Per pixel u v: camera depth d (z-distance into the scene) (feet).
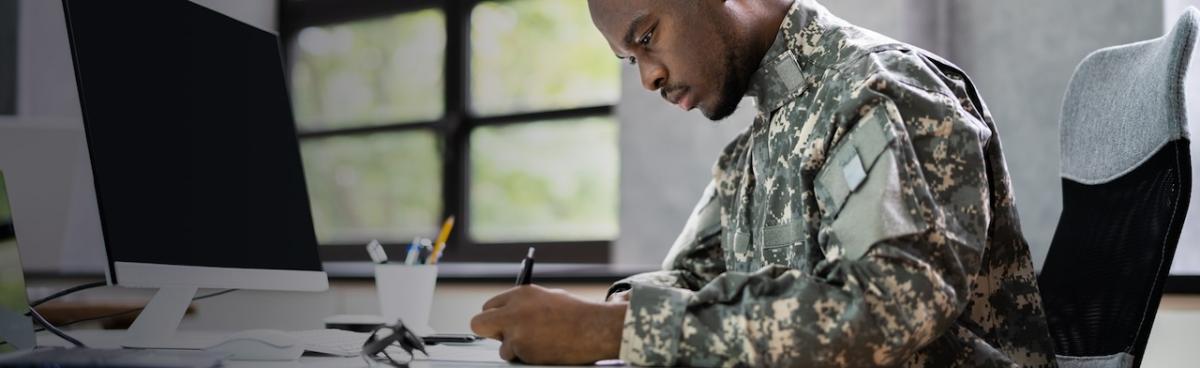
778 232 3.82
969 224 3.26
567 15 9.93
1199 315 5.64
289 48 10.99
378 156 10.53
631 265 7.87
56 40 11.23
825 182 3.39
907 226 3.09
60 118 11.03
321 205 10.93
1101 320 3.97
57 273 8.41
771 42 4.00
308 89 11.00
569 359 3.18
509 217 9.74
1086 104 4.50
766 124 4.05
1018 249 3.85
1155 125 3.88
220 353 3.07
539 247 9.18
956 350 3.57
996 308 3.82
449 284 8.08
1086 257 4.18
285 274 4.48
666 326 3.11
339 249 10.56
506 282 7.74
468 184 9.85
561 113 9.29
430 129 10.02
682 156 7.66
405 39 10.39
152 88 3.88
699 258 4.75
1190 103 6.09
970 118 3.43
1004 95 6.76
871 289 3.01
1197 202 6.06
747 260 4.12
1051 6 6.59
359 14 10.55
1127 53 4.35
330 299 8.73
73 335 4.24
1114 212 4.08
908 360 3.55
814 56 3.87
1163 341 5.75
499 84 9.95
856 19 7.07
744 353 3.01
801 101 3.84
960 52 6.95
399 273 5.14
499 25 9.96
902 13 6.92
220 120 4.28
